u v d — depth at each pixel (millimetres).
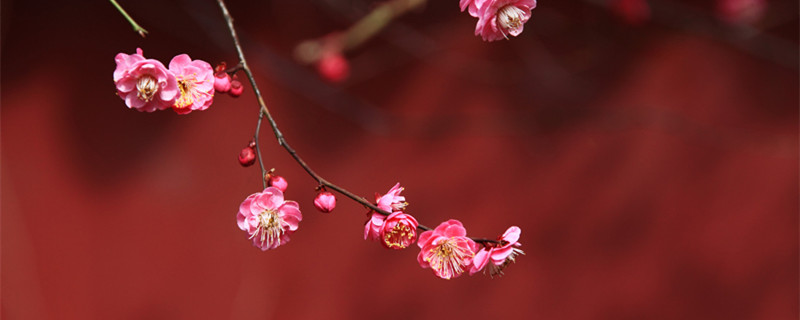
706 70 2385
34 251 2500
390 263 2562
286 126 2482
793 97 2355
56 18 2463
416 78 2471
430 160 2494
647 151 2451
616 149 2471
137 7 2412
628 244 2500
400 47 2434
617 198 2494
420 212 2498
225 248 2547
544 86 2449
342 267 2562
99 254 2523
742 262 2457
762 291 2449
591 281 2518
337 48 1949
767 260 2443
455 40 2432
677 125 2414
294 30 2404
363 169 2504
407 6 1905
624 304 2506
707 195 2463
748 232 2449
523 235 2523
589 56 2412
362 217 2533
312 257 2564
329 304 2555
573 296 2521
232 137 2502
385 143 2502
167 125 2531
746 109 2387
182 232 2533
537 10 2375
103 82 2480
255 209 1615
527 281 2541
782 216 2422
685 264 2486
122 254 2531
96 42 2451
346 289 2562
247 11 2412
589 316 2510
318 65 2164
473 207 2498
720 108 2396
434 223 2492
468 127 2480
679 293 2484
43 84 2473
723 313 2465
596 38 2389
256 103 2473
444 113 2477
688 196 2471
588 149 2479
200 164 2518
